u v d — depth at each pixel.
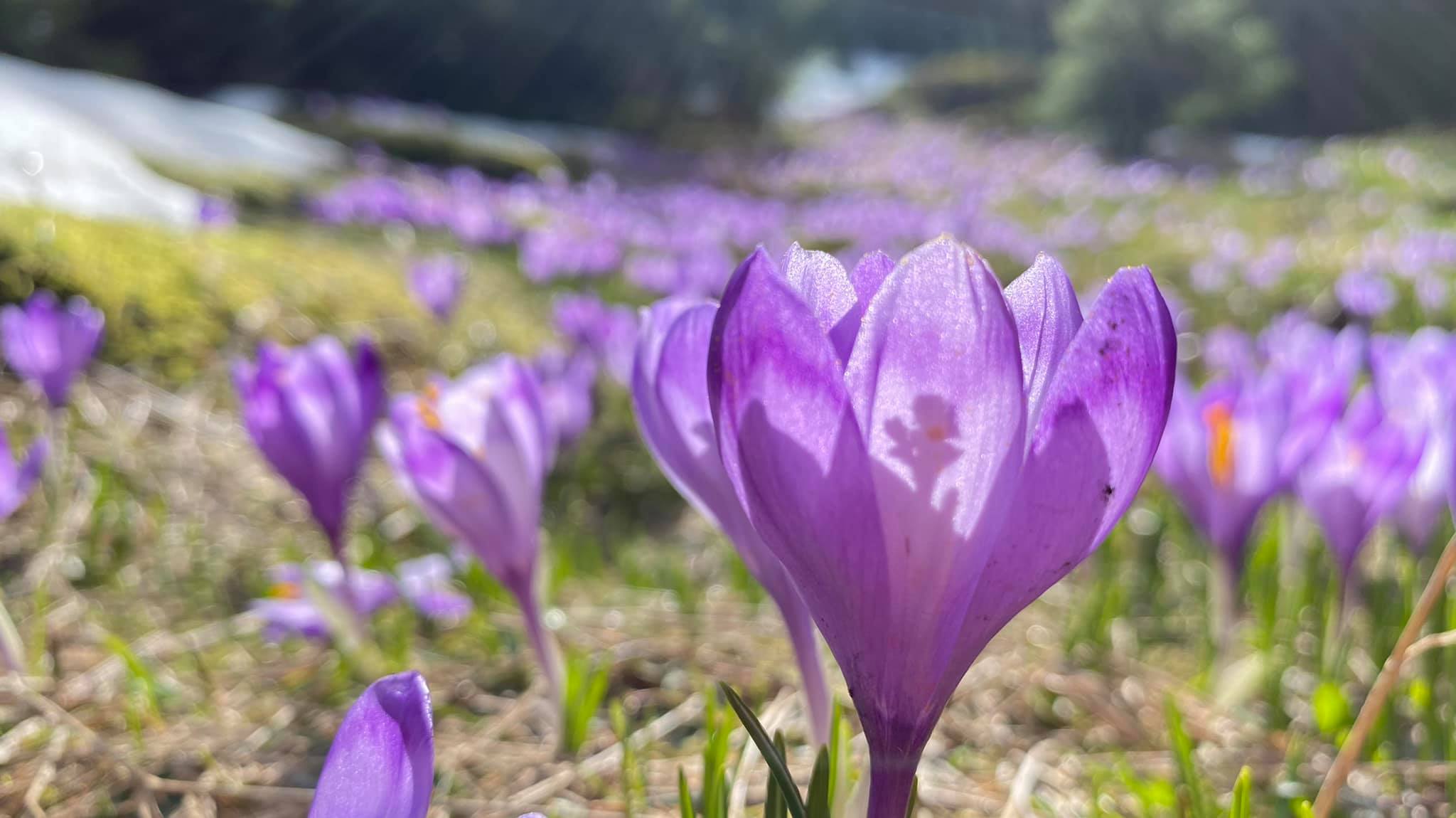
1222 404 0.28
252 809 0.24
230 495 0.46
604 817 0.23
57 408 0.37
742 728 0.27
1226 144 4.27
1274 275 1.11
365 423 0.28
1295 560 0.33
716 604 0.39
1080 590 0.41
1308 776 0.26
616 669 0.32
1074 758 0.27
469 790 0.25
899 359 0.10
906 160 3.33
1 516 0.26
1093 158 3.82
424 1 4.18
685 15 4.59
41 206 0.65
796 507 0.10
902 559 0.11
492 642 0.32
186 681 0.31
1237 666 0.29
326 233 1.15
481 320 0.79
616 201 1.72
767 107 4.88
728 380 0.10
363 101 4.04
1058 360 0.11
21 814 0.23
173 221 0.89
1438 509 0.28
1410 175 2.47
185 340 0.58
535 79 4.39
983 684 0.32
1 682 0.27
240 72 3.94
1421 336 0.31
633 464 0.59
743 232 1.47
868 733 0.12
